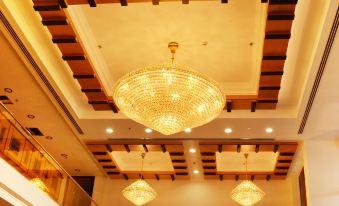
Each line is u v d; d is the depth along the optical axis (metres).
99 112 9.28
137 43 7.38
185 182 12.89
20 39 6.75
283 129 9.38
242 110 8.93
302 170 11.52
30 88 8.18
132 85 5.74
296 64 7.37
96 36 7.23
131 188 11.05
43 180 7.51
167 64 5.89
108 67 8.08
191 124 6.06
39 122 9.56
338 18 5.89
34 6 6.11
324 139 9.81
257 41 7.06
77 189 9.09
